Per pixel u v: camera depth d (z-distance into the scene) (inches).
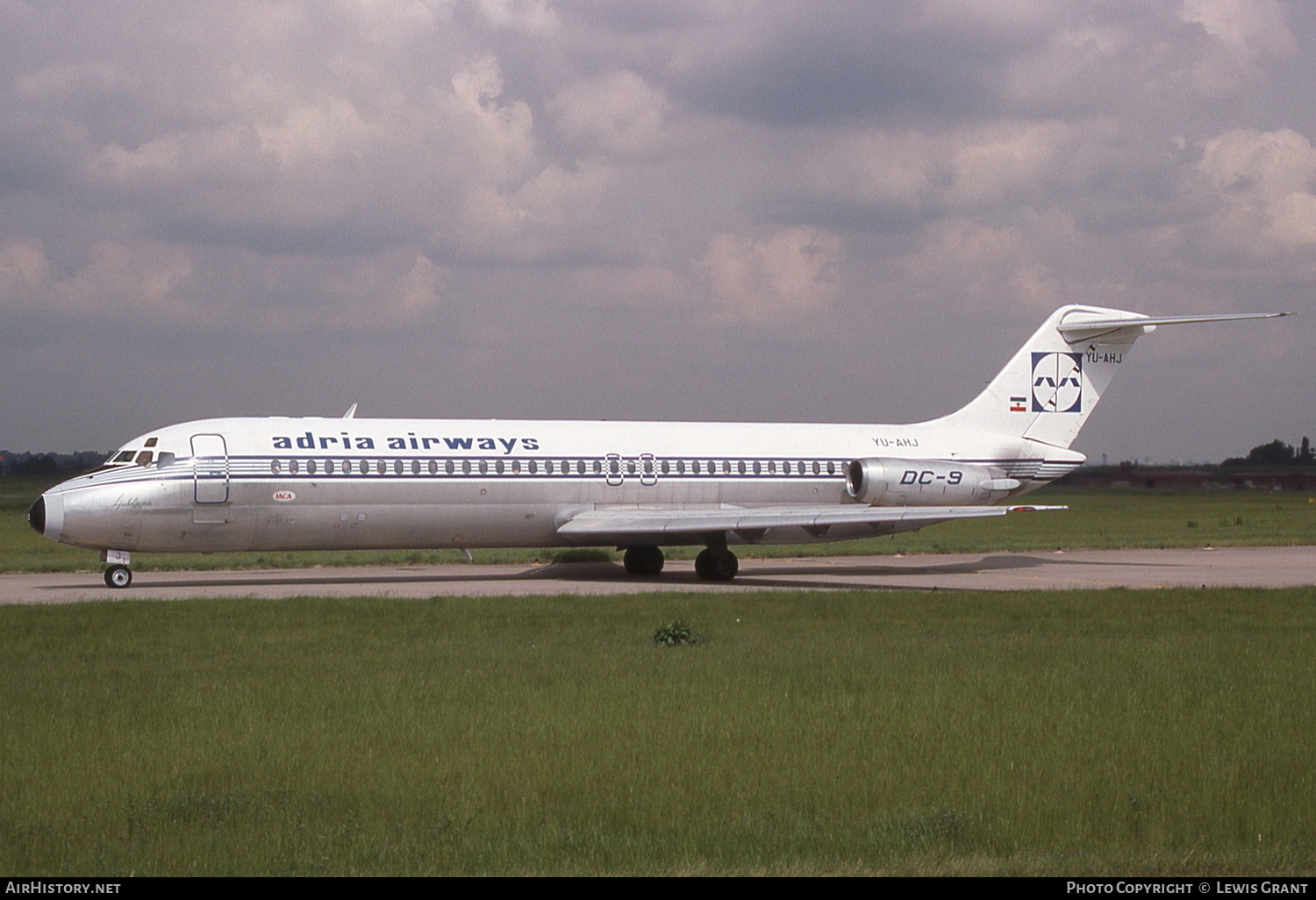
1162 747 968.3
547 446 2711.6
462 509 2603.3
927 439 3102.9
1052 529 5014.8
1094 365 3248.0
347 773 890.1
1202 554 3639.3
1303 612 1895.9
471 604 1980.8
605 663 1347.2
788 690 1186.0
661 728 1024.9
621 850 729.0
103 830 764.6
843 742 981.2
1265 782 869.8
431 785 860.0
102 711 1082.1
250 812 795.4
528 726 1031.0
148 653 1462.8
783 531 2864.2
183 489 2373.3
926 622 1782.7
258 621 1758.1
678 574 2979.8
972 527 5147.6
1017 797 827.4
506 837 753.0
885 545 3991.1
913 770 900.6
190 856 717.9
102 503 2322.8
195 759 926.4
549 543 2755.9
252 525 2433.6
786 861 713.0
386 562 3304.6
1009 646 1487.5
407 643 1547.7
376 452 2536.9
